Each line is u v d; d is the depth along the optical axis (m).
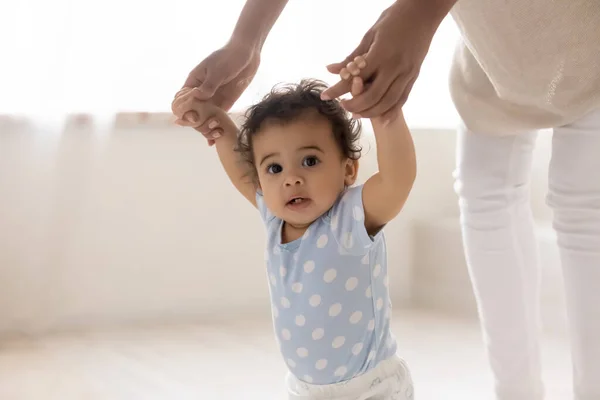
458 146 1.23
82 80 1.91
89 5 1.90
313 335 1.00
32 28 1.86
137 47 1.98
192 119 1.08
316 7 2.11
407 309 2.31
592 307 0.98
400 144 0.91
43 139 1.88
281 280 1.02
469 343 1.86
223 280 2.18
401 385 1.02
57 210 1.92
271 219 1.05
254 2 1.13
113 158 2.03
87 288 2.02
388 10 0.82
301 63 2.10
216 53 1.09
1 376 1.59
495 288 1.20
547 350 1.73
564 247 1.01
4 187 1.89
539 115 1.05
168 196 2.10
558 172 1.01
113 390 1.50
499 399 1.22
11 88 1.87
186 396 1.46
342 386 1.00
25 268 1.91
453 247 2.28
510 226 1.19
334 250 0.99
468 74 1.17
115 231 2.05
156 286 2.10
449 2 0.82
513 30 0.99
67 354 1.76
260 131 1.01
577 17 0.94
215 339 1.91
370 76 0.80
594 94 0.96
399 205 0.95
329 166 0.99
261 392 1.48
